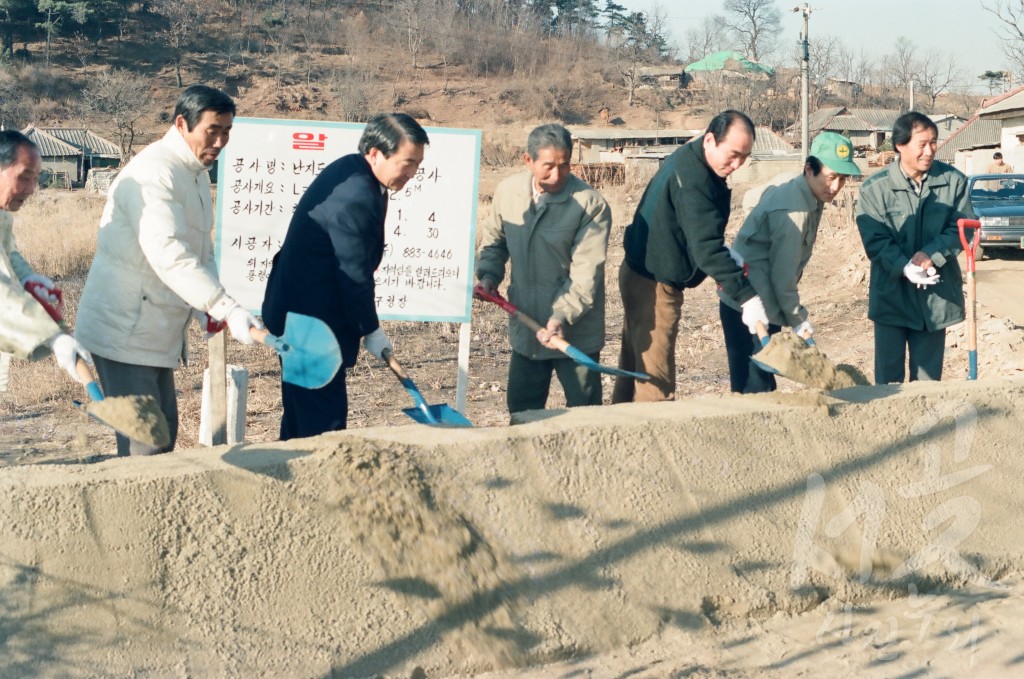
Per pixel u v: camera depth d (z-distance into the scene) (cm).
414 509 362
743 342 577
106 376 425
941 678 367
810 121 9250
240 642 327
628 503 396
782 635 394
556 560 377
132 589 321
